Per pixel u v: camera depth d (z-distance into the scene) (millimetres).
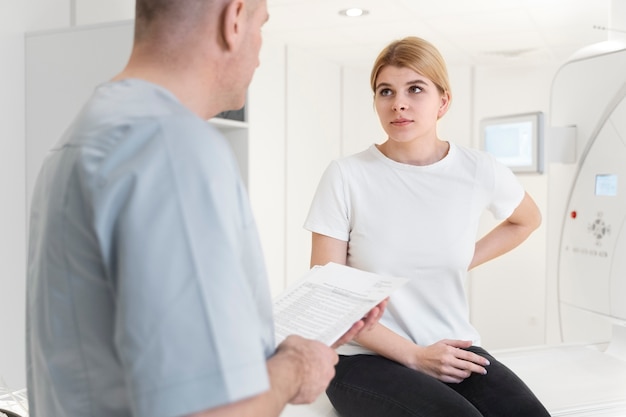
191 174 598
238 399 574
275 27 4051
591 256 2266
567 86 2395
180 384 554
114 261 597
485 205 1604
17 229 2250
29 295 792
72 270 646
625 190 2119
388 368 1393
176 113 647
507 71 5266
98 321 639
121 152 611
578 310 2336
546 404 1604
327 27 4059
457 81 5371
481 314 5375
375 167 1557
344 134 5449
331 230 1537
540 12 3633
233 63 781
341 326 908
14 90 2207
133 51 766
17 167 2232
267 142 4414
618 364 1964
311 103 4953
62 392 684
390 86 1516
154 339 556
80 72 2146
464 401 1264
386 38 4363
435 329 1535
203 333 566
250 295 623
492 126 4094
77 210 631
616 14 2293
